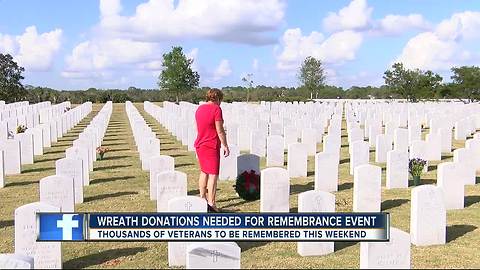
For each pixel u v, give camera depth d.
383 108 40.81
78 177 13.39
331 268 8.73
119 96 88.44
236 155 16.11
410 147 18.69
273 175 11.66
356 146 17.06
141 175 17.50
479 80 64.62
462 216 12.03
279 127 25.09
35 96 81.75
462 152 15.68
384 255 7.70
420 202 9.84
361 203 11.85
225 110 38.31
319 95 101.50
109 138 30.23
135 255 9.39
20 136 19.94
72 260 9.12
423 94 66.81
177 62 75.00
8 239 10.20
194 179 16.61
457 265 8.84
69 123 35.31
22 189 15.16
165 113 36.88
